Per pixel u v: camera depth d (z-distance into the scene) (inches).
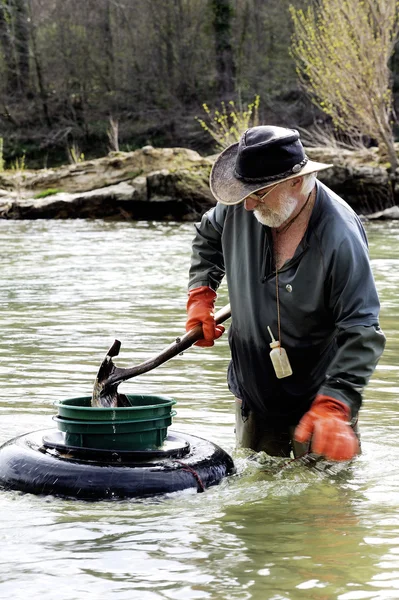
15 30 2356.1
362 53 1134.4
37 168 2289.6
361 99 1143.0
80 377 287.0
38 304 451.5
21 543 147.9
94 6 2320.4
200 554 143.4
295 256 187.3
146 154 1252.5
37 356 320.5
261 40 2260.1
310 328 190.9
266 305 193.6
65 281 544.1
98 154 2306.8
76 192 1259.2
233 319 201.8
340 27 1146.7
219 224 202.8
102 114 2324.1
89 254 714.2
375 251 708.0
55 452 181.8
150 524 157.9
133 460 178.4
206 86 2315.5
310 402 198.4
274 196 180.9
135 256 695.7
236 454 205.6
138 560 140.3
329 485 184.4
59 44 2324.1
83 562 139.7
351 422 189.6
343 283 183.2
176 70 2320.4
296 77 2186.3
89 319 402.9
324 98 1217.4
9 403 252.1
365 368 180.2
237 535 152.4
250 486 182.1
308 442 199.9
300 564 139.3
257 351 197.3
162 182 1164.5
